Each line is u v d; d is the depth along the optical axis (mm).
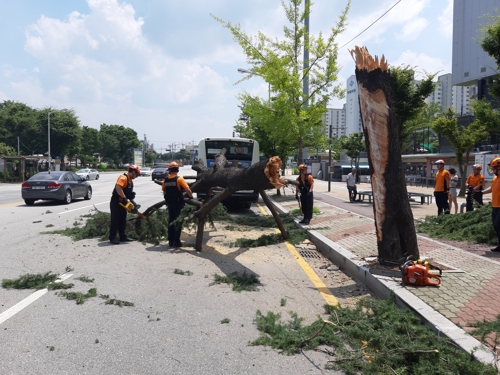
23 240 9414
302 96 17094
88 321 4801
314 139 19203
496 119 15094
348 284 6727
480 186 11469
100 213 10836
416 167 36000
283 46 17156
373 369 3738
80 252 8297
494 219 7918
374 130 6543
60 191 16875
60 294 5742
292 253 9008
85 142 76688
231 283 6473
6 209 15523
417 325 4480
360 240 9359
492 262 7066
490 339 4051
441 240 9203
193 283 6461
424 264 5973
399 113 18359
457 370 3543
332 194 24938
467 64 40562
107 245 9047
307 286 6582
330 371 3793
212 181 9195
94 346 4156
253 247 9586
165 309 5270
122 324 4742
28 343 4188
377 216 6672
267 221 12945
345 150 47625
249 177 7562
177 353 4055
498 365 3555
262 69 16781
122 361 3861
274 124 17984
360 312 5020
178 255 8328
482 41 13727
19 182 38281
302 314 5301
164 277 6723
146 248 8883
